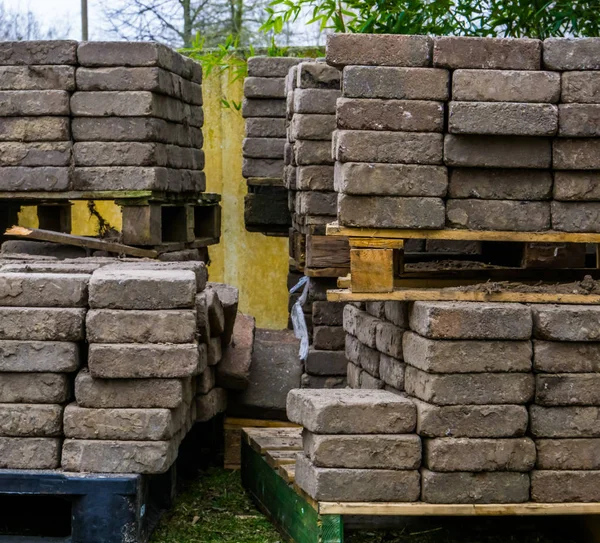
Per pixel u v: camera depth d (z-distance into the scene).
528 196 4.67
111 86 6.66
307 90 6.16
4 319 4.64
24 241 7.35
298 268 6.85
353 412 4.54
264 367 6.36
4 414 4.66
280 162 8.27
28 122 6.68
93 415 4.66
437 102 4.60
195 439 6.25
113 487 4.60
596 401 4.55
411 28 7.63
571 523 5.05
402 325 4.92
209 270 10.01
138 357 4.61
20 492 4.61
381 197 4.63
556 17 7.07
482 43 4.55
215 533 5.07
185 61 7.43
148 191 6.69
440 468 4.52
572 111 4.53
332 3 7.97
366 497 4.52
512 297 4.70
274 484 5.17
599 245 5.10
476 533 5.11
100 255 7.14
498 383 4.55
